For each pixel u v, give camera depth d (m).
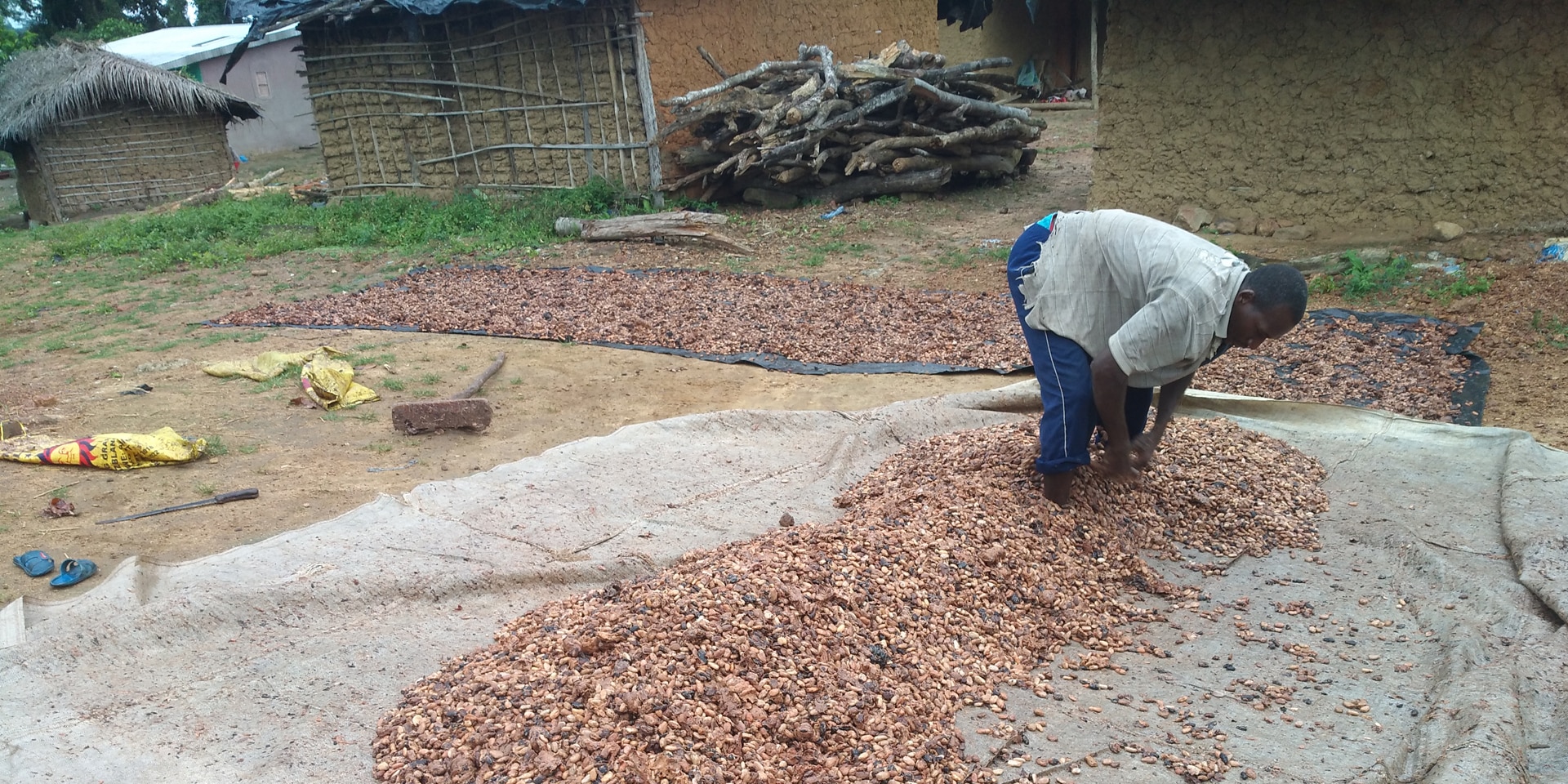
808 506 4.72
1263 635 3.68
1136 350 3.70
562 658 3.24
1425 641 3.55
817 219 12.99
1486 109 9.07
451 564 4.03
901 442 5.60
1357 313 7.89
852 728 3.05
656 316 8.91
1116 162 11.30
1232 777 2.87
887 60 13.89
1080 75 24.34
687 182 14.01
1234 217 10.66
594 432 6.13
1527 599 3.69
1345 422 5.57
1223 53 10.32
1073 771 2.92
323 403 6.53
